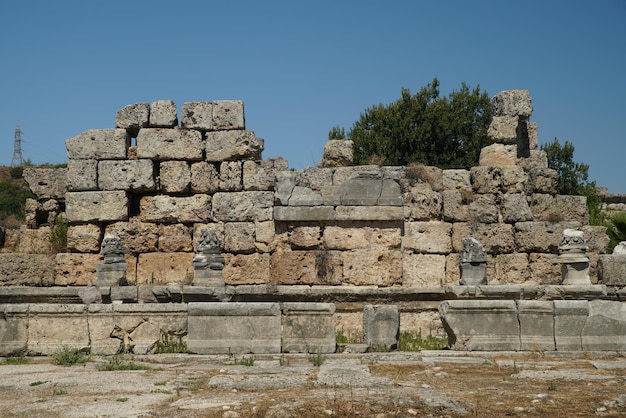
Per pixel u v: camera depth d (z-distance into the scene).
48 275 21.02
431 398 10.18
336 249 20.36
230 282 20.67
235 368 13.00
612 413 9.68
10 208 43.88
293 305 14.88
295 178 20.59
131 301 17.42
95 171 21.27
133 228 21.23
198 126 21.42
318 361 13.57
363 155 35.03
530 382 11.84
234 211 20.97
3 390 11.29
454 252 20.75
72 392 11.07
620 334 14.99
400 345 16.47
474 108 35.78
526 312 15.03
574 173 36.72
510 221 20.94
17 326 14.90
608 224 30.69
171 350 14.88
